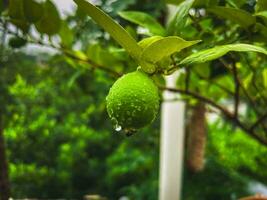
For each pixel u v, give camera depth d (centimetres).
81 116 282
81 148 275
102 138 288
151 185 248
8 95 216
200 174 228
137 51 47
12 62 182
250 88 88
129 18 68
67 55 84
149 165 267
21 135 228
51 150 255
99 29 102
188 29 74
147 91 44
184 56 63
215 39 69
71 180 276
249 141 273
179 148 134
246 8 68
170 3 70
